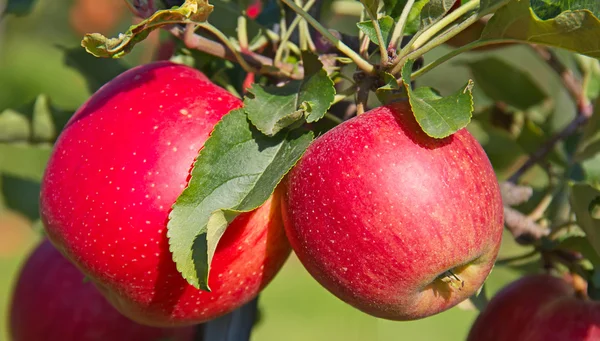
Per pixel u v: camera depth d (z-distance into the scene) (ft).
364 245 1.60
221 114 1.68
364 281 1.62
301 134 1.65
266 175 1.63
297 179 1.63
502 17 1.61
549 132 2.21
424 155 1.60
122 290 1.70
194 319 1.74
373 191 1.59
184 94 1.69
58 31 8.84
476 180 1.62
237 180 1.63
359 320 5.60
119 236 1.66
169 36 1.94
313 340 5.83
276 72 1.76
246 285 1.73
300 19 1.79
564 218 2.06
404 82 1.60
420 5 1.72
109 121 1.68
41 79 11.52
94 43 1.57
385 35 1.67
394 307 1.65
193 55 1.81
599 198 1.79
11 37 11.10
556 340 1.84
